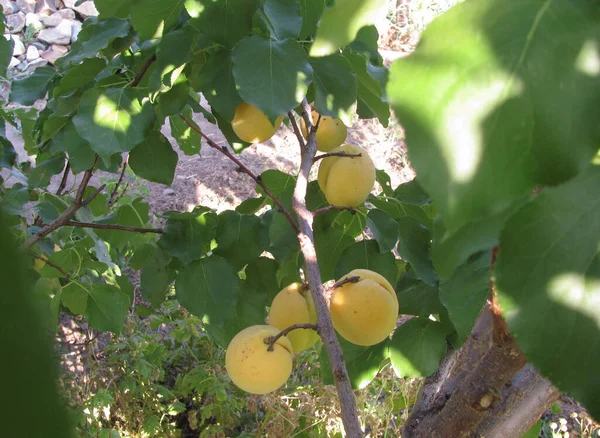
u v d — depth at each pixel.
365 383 0.50
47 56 1.97
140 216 0.71
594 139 0.11
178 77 0.49
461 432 0.35
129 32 0.51
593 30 0.11
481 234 0.20
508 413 0.40
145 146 0.55
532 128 0.11
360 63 0.47
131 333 0.97
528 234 0.14
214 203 1.41
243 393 0.97
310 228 0.45
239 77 0.39
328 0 0.45
